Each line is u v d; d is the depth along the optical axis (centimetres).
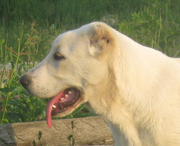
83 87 392
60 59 393
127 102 386
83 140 528
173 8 1496
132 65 385
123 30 1126
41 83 399
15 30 1191
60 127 544
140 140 388
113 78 384
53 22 1355
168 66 398
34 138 516
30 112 612
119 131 404
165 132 374
